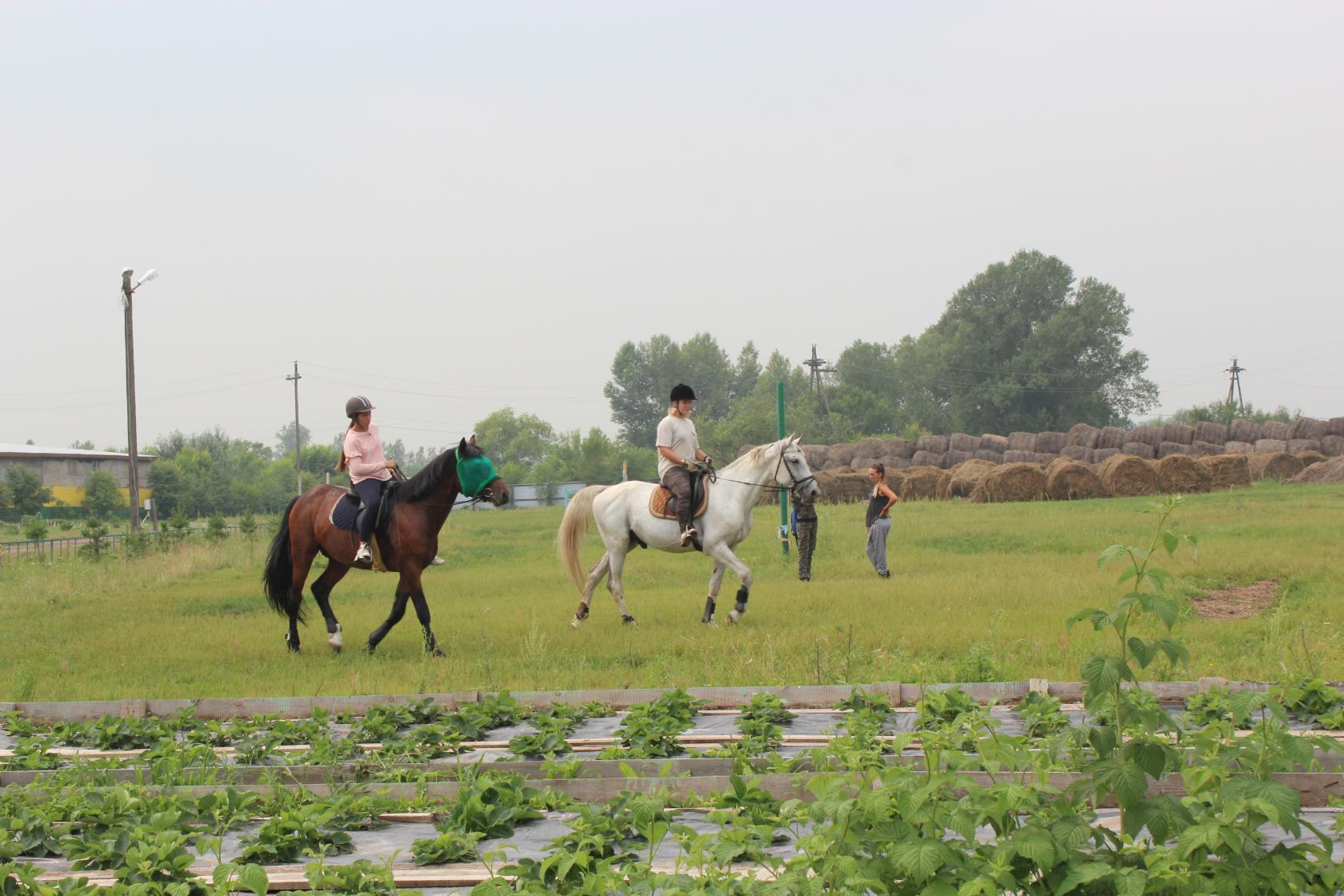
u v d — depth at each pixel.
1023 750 5.09
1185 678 10.15
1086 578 17.67
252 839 6.16
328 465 113.44
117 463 87.75
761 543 27.02
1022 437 58.03
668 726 8.62
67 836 6.30
